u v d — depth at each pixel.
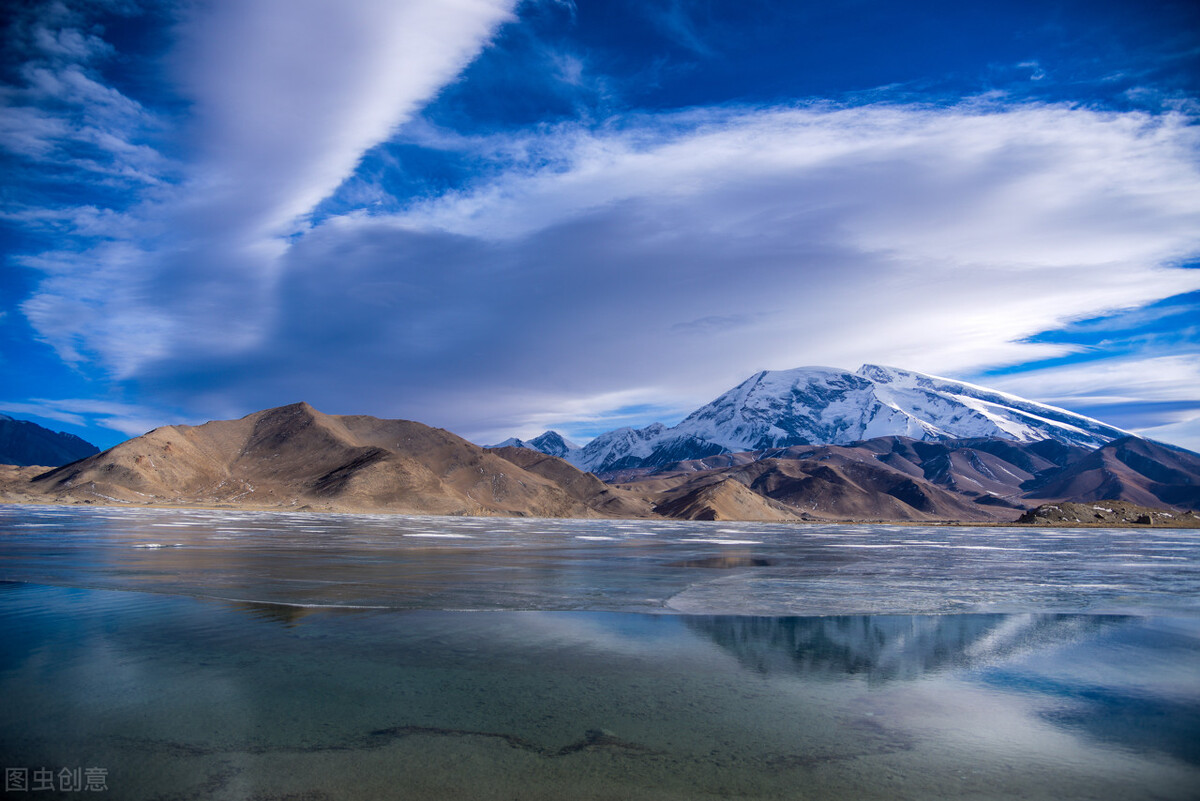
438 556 37.53
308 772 8.57
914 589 25.88
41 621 17.55
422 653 14.52
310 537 52.75
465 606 20.41
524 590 23.98
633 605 21.16
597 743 9.64
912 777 8.70
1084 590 26.19
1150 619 19.81
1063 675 13.56
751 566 34.88
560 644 15.58
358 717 10.57
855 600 22.88
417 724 10.29
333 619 18.11
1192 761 9.36
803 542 62.25
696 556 41.69
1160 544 62.69
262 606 19.94
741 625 18.17
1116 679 13.32
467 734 9.91
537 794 8.04
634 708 11.15
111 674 12.70
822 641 16.38
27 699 11.27
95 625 17.06
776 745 9.67
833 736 10.07
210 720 10.38
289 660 13.80
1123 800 8.11
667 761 9.05
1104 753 9.60
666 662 14.11
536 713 10.84
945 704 11.66
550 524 114.25
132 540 44.22
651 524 131.25
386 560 34.41
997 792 8.30
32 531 52.34
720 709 11.17
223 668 13.16
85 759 8.91
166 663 13.48
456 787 8.20
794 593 24.39
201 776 8.43
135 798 7.84
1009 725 10.68
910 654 15.20
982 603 22.53
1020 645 16.22
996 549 52.91
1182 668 14.20
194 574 26.80
